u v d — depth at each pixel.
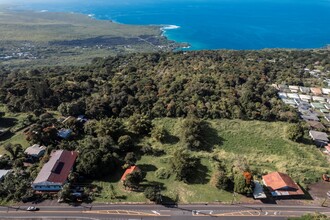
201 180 84.56
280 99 139.12
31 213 71.06
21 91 134.88
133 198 76.75
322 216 67.44
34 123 110.50
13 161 87.88
